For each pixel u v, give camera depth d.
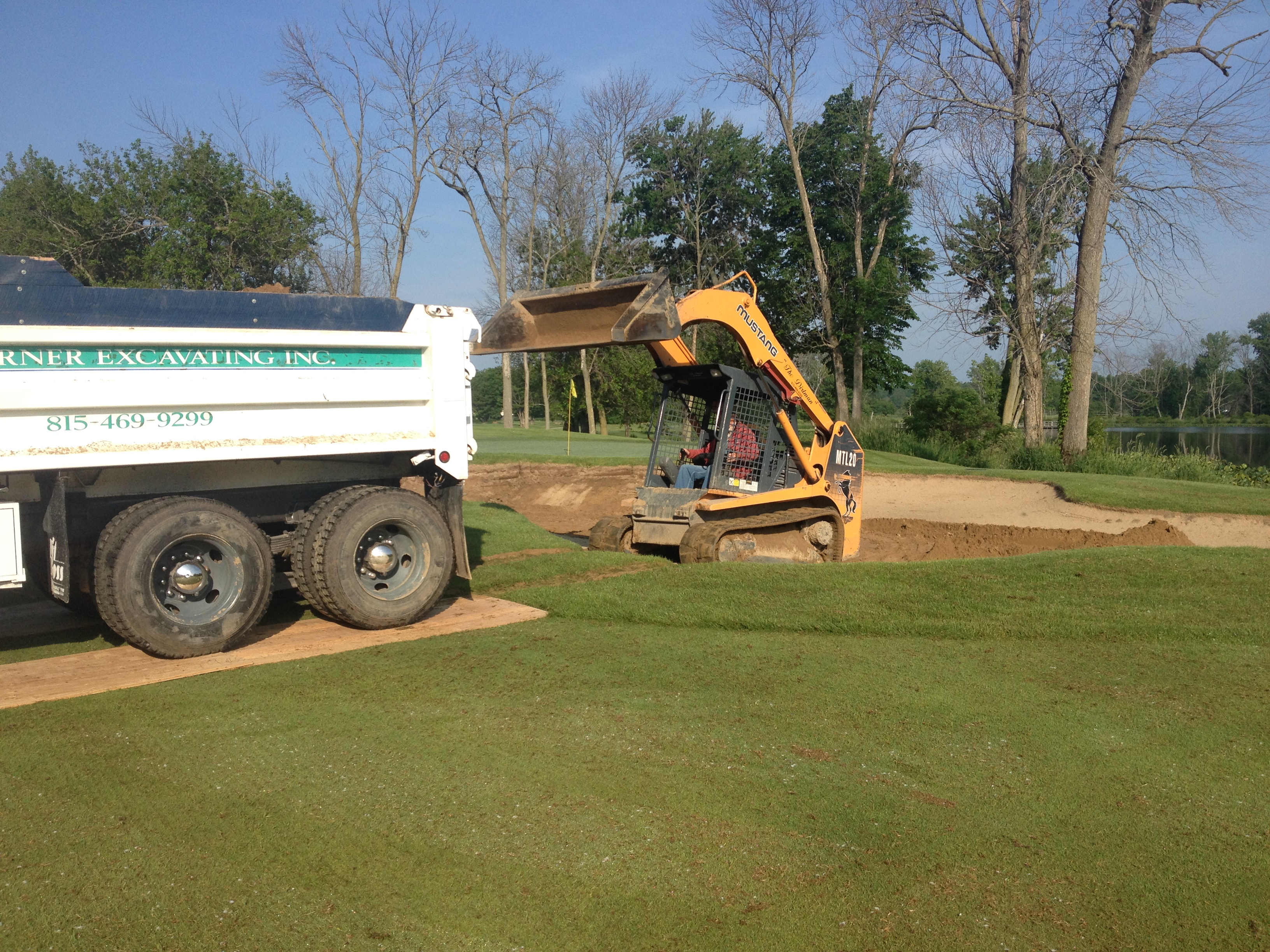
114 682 5.62
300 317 6.75
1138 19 22.27
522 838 3.69
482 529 10.72
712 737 4.74
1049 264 26.97
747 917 3.16
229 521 6.28
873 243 45.94
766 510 10.25
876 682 5.62
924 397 33.00
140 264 35.38
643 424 51.12
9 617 7.38
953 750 4.61
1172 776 4.31
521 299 9.13
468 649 6.32
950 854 3.58
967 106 26.59
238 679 5.68
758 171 48.84
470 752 4.54
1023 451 24.44
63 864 3.49
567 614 7.33
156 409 6.15
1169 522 14.27
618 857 3.55
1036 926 3.12
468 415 7.53
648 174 50.53
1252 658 6.01
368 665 5.95
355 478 7.52
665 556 10.41
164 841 3.67
